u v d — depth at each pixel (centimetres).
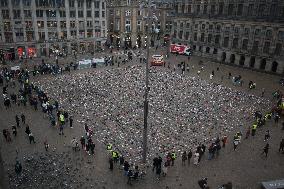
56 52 8081
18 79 5397
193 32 8906
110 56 8075
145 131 2669
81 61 6506
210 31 8281
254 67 7188
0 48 7238
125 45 10038
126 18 9712
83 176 2575
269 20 6556
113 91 4931
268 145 2981
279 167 2823
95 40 8925
